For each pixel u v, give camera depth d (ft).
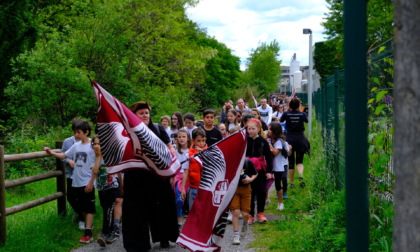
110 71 64.54
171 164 21.35
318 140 54.29
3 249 21.20
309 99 74.38
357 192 8.31
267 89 244.42
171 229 22.58
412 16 6.68
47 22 78.69
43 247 22.13
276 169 31.12
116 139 21.16
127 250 21.07
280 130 31.48
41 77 53.36
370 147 16.61
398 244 6.81
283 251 21.77
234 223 23.71
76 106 54.70
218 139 31.73
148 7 80.79
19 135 49.88
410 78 6.68
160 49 88.22
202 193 21.20
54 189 39.58
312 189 32.71
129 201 21.18
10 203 34.19
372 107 18.56
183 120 35.76
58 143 27.96
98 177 23.41
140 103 22.53
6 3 60.23
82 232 25.61
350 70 8.31
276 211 30.73
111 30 64.90
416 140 6.63
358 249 8.29
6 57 56.80
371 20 71.20
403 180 6.73
